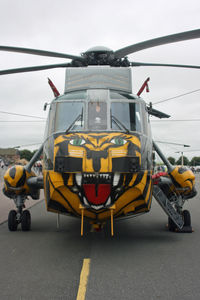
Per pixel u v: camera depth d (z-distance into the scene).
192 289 4.00
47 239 6.94
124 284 4.18
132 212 5.95
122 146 5.46
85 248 6.14
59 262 5.20
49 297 3.78
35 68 8.55
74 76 7.36
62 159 5.34
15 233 7.60
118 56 8.59
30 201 14.91
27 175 7.79
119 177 5.30
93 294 3.86
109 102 6.52
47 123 6.79
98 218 5.74
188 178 7.41
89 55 8.54
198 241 6.64
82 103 6.55
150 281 4.28
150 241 6.69
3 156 85.88
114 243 6.54
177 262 5.14
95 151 5.33
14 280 4.36
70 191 5.42
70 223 9.06
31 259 5.39
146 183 5.73
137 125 6.37
